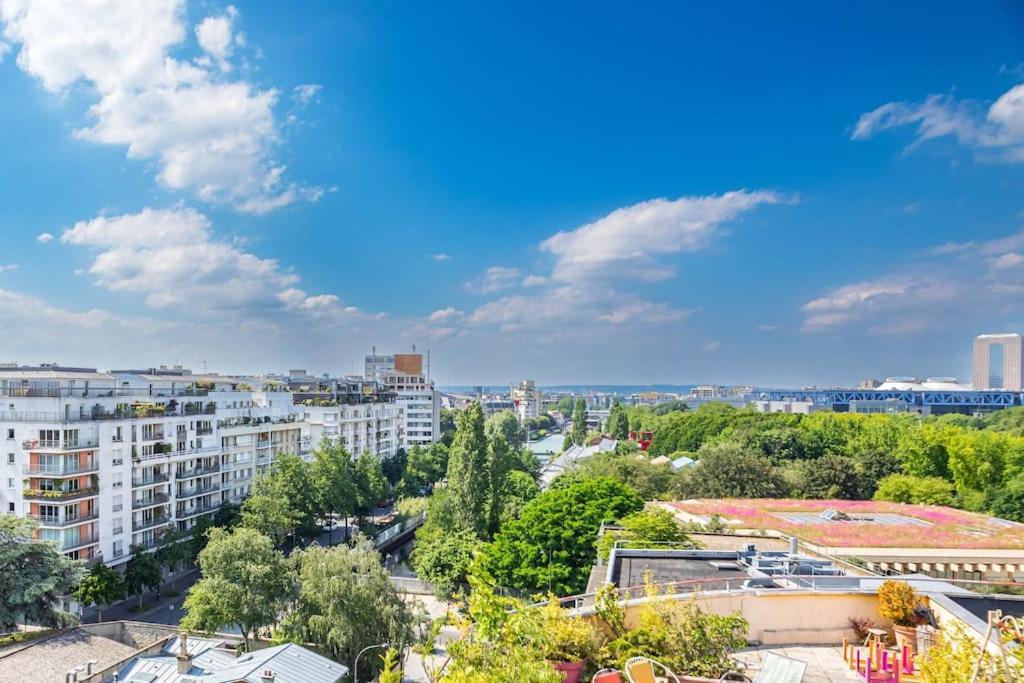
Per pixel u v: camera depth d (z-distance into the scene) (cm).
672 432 16688
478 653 1485
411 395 18362
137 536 7888
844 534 4684
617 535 4888
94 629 5125
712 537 4703
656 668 1834
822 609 2197
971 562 4241
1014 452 9288
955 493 9156
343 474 10400
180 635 4294
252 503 8475
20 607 5303
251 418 10650
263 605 5484
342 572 5072
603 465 10281
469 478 8588
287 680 3634
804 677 1908
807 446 12050
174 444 8662
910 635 2027
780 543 4469
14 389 7425
